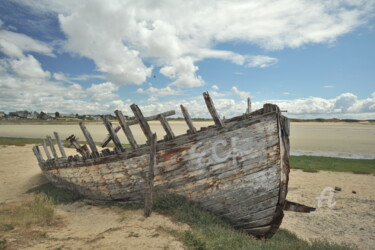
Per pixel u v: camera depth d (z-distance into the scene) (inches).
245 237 241.1
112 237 213.3
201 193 271.1
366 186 517.7
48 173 485.7
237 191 263.7
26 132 2197.3
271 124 258.7
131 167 297.7
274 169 258.1
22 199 402.0
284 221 363.9
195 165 271.6
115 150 313.6
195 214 257.8
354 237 305.4
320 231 325.7
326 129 2564.0
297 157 847.7
